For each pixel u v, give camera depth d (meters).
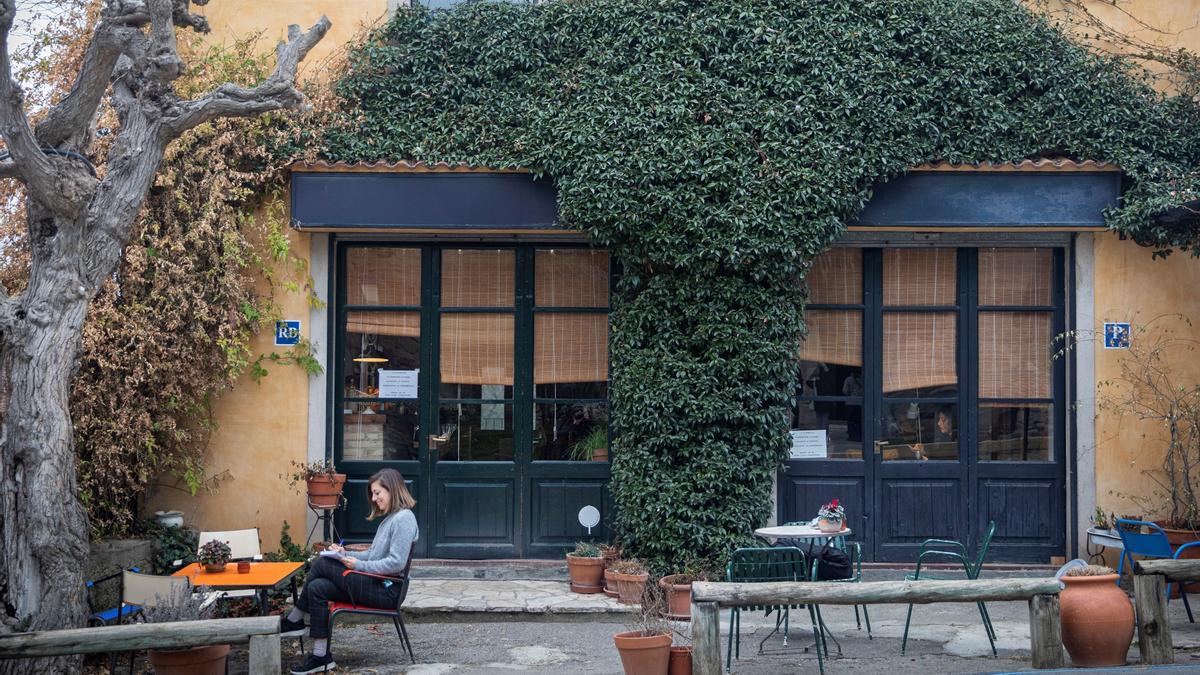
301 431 8.85
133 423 8.17
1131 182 8.73
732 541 8.32
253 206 8.79
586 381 9.09
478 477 9.02
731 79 8.59
